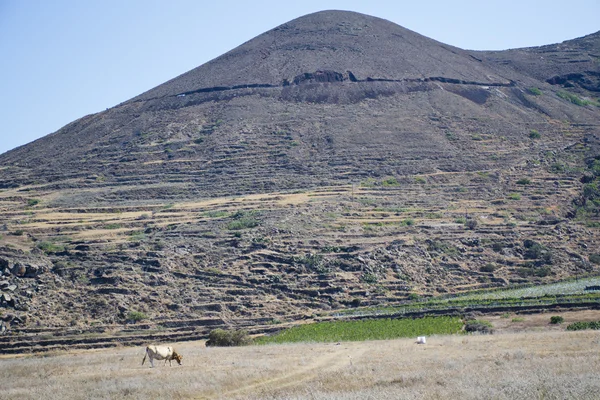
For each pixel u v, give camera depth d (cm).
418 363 4838
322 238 13238
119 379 4769
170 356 5403
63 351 8575
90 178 19325
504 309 9494
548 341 5775
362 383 4212
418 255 12825
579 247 14088
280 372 4753
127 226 14512
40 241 13100
